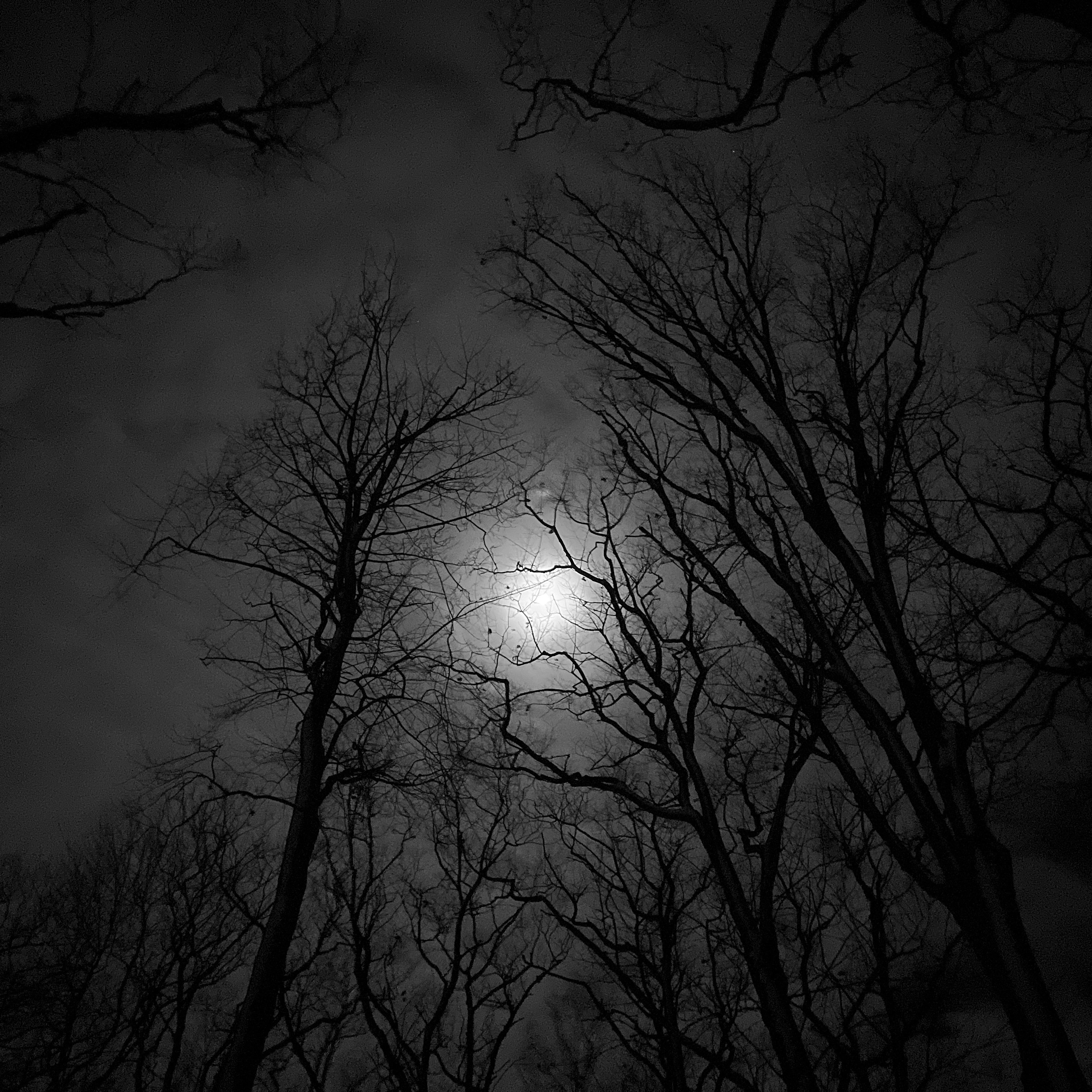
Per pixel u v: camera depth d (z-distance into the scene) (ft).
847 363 20.01
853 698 16.57
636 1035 24.35
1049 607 16.25
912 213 21.01
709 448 20.86
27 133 14.71
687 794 19.84
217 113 15.75
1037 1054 11.81
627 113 17.17
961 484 17.93
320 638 26.08
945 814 15.11
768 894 18.07
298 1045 21.79
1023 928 13.05
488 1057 24.48
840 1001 24.47
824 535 18.39
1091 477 17.67
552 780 20.68
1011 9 13.43
